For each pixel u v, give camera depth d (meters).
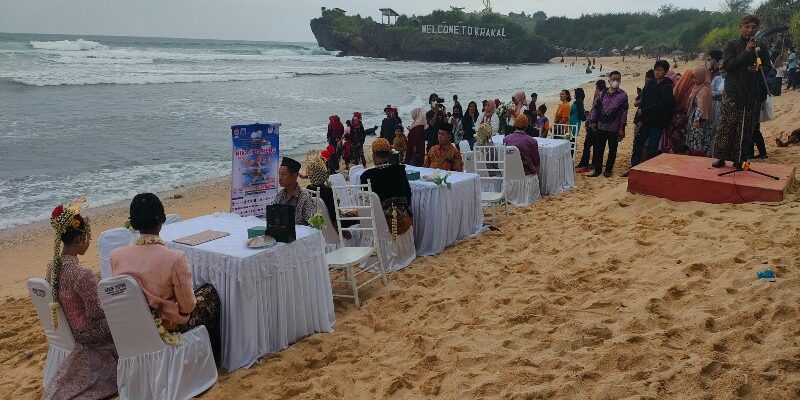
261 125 6.55
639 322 4.27
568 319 4.62
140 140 18.86
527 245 6.93
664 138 9.74
